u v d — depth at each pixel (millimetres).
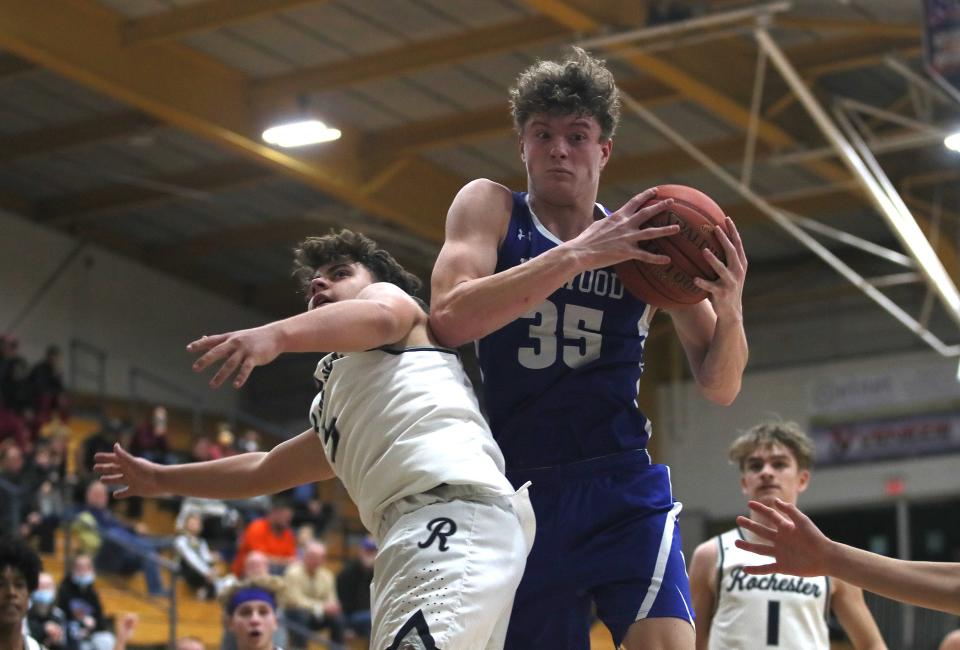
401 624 3268
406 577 3311
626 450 3932
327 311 3385
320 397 3705
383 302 3502
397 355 3525
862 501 21547
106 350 22750
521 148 3945
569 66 3828
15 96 18656
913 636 18047
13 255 21578
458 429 3436
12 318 21422
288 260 24375
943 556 21156
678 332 4188
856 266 22281
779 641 5836
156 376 23500
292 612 13328
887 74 16547
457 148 19047
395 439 3424
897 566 3502
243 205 21906
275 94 17109
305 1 14805
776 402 22484
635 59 15156
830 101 17078
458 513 3359
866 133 15812
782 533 3564
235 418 24516
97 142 19266
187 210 22328
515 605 3869
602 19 14352
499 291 3537
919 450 21250
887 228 21422
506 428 3928
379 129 18594
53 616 10938
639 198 3684
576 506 3871
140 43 15742
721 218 3721
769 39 13430
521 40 15469
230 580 12344
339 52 16453
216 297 24953
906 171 18656
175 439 22438
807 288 22609
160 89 16156
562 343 3881
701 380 4012
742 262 3727
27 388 18578
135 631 13281
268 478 4113
